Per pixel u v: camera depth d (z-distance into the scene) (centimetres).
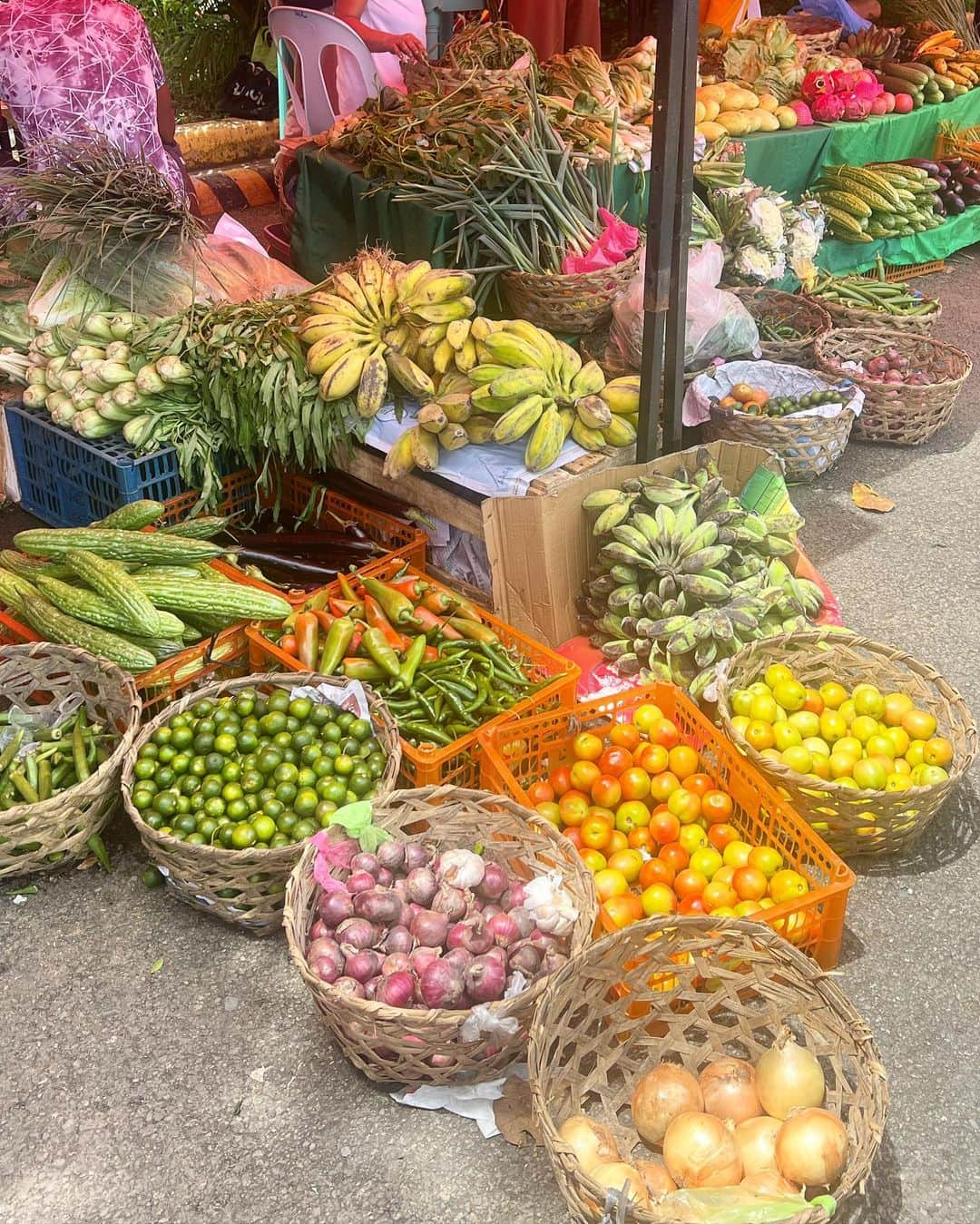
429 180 482
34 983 279
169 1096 253
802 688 320
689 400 484
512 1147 242
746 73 690
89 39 451
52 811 286
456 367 394
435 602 358
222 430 412
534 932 251
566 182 463
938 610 416
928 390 515
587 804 311
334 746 305
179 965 284
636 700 328
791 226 602
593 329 467
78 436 413
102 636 328
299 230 559
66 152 441
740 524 367
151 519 365
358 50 596
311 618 343
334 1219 229
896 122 713
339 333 394
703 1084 233
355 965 238
